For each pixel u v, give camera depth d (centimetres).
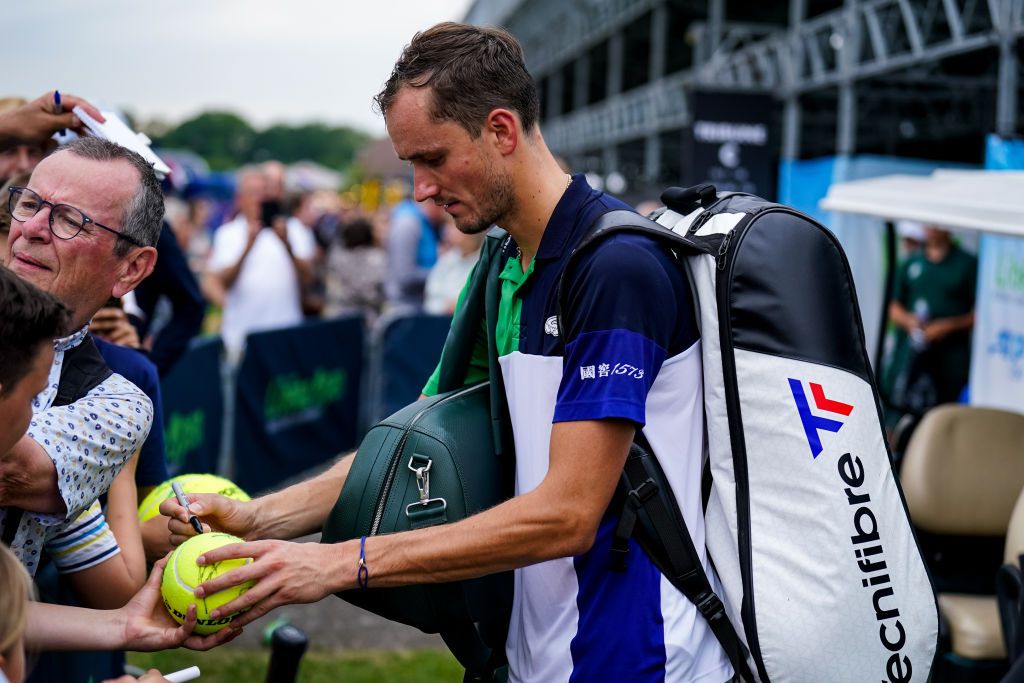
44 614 177
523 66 187
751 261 186
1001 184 331
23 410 143
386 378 765
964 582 366
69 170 181
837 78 889
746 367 184
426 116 179
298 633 267
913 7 784
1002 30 623
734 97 900
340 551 177
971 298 687
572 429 175
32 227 177
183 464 516
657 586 187
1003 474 371
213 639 179
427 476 191
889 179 397
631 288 177
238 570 171
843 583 182
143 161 193
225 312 689
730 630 191
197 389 532
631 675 184
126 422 180
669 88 1382
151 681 174
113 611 181
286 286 693
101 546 193
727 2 1723
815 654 182
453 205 187
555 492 174
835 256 193
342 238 1002
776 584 182
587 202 192
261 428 618
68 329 147
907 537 191
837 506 183
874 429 191
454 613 194
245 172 693
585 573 189
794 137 983
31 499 167
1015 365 504
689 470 191
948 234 683
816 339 186
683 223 204
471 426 201
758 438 184
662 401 188
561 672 190
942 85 1027
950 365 689
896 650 186
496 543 173
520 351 195
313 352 677
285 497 214
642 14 1731
